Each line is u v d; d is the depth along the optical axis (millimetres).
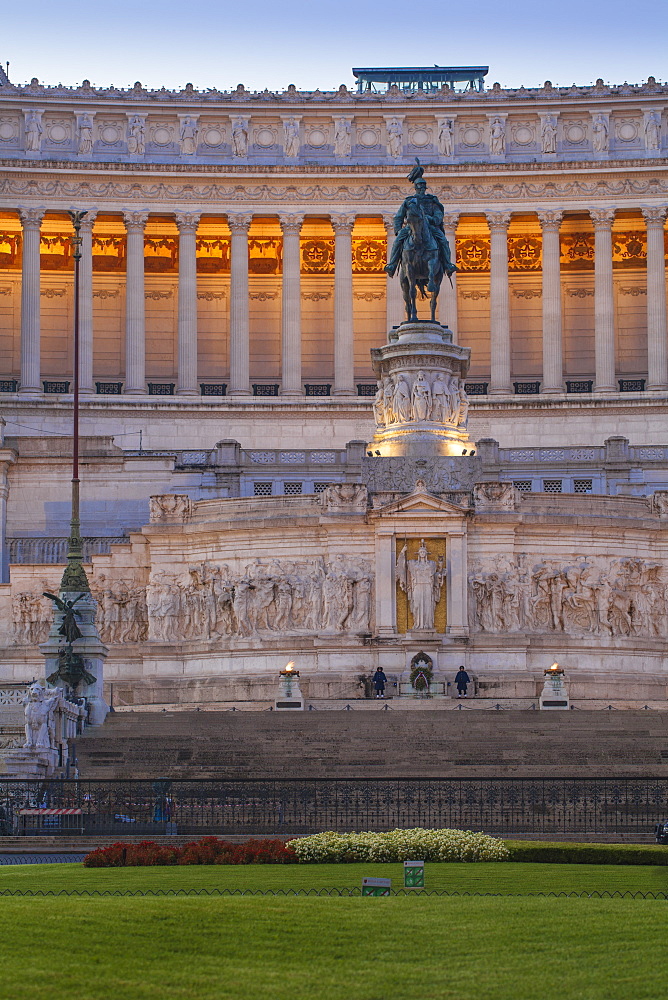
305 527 76188
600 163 116062
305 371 123625
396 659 74312
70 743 56656
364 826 47000
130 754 56375
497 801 49562
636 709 70500
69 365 121812
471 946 26922
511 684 73000
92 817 48469
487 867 38156
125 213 115500
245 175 116188
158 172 115562
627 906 30781
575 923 28703
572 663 75000
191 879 35781
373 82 136375
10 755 54500
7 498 89562
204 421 110250
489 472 92125
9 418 109188
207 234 122188
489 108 117938
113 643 78375
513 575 75188
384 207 116812
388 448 81438
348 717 61750
